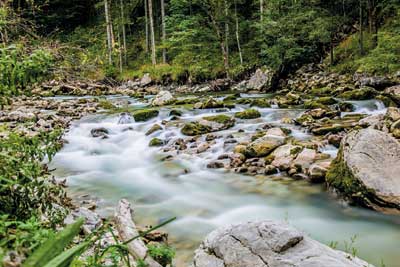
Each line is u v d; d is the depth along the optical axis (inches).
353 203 230.2
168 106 619.5
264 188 268.5
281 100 599.2
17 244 70.1
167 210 237.5
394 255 174.9
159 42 1285.7
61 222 113.7
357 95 554.9
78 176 318.3
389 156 233.5
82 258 115.2
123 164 358.3
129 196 265.7
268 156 317.4
